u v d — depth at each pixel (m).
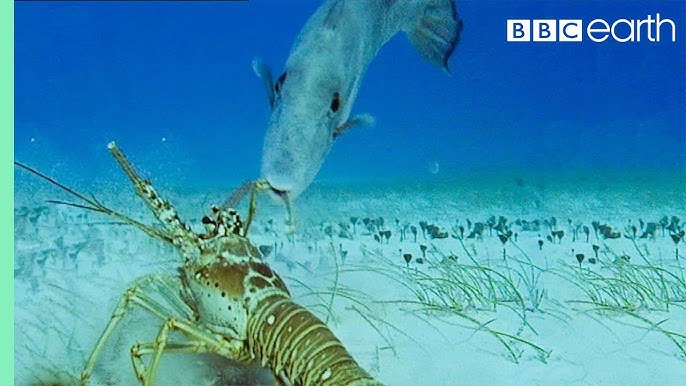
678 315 0.81
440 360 0.69
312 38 0.90
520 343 0.73
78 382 0.63
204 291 0.59
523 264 1.04
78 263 1.00
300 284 0.90
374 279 0.94
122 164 0.62
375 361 0.68
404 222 1.48
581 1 3.17
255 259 0.60
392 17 1.06
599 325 0.78
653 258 1.09
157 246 1.06
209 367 0.64
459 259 1.08
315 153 0.89
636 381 0.65
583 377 0.66
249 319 0.56
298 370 0.52
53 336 0.73
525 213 1.69
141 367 0.55
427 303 0.81
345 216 1.57
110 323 0.60
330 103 0.88
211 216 0.62
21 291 0.87
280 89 0.89
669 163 4.15
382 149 4.25
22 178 1.60
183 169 3.06
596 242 1.21
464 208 1.81
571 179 2.84
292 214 0.93
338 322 0.77
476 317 0.80
